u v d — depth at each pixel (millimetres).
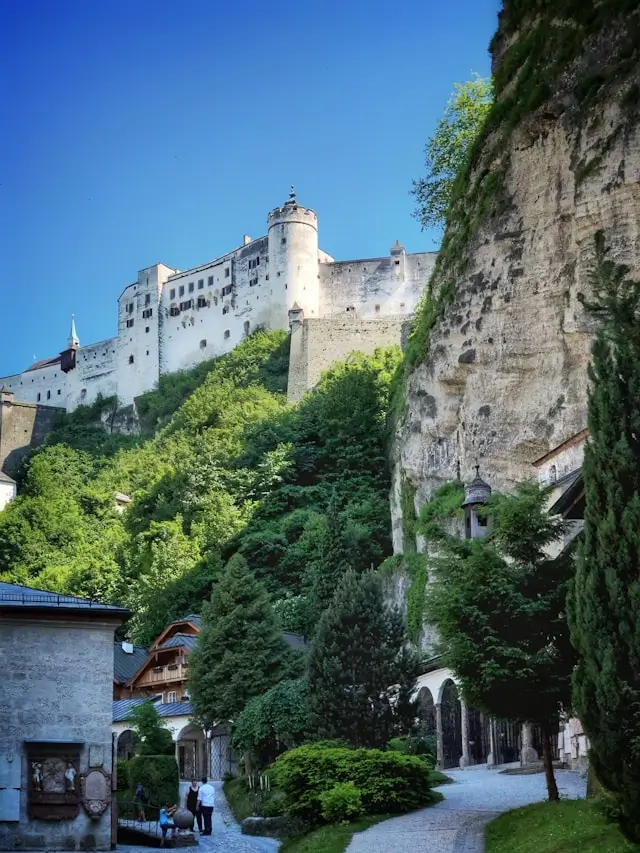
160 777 40531
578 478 30156
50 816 31641
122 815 39562
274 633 51969
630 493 22344
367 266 154500
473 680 28031
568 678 27562
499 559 28812
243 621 52062
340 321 135125
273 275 155750
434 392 67938
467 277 64500
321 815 32250
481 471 61969
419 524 67375
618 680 21328
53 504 121562
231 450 107375
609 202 53875
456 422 66688
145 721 44719
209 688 50812
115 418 168500
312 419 105125
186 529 97750
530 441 59406
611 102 54875
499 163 63125
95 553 104438
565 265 58875
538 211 60406
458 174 68312
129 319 172500
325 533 66688
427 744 40531
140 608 84062
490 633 27859
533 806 27703
